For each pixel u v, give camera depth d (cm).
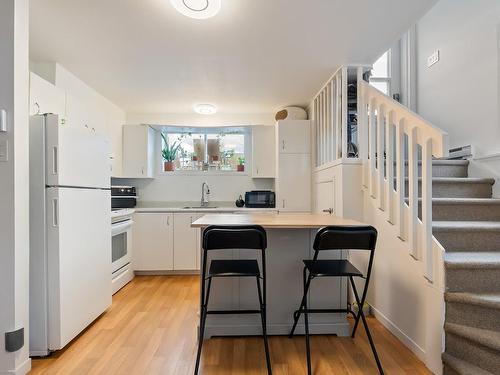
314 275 176
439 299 174
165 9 193
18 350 166
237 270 181
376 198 251
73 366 179
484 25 273
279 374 172
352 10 198
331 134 314
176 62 274
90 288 229
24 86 174
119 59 267
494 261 175
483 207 239
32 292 188
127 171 412
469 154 288
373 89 255
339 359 188
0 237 164
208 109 402
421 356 187
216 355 192
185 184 450
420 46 375
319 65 284
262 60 272
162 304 283
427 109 359
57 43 238
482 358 156
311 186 389
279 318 223
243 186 452
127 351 196
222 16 202
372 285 258
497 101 260
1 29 165
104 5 188
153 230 385
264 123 443
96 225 240
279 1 187
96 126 326
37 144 190
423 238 186
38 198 189
